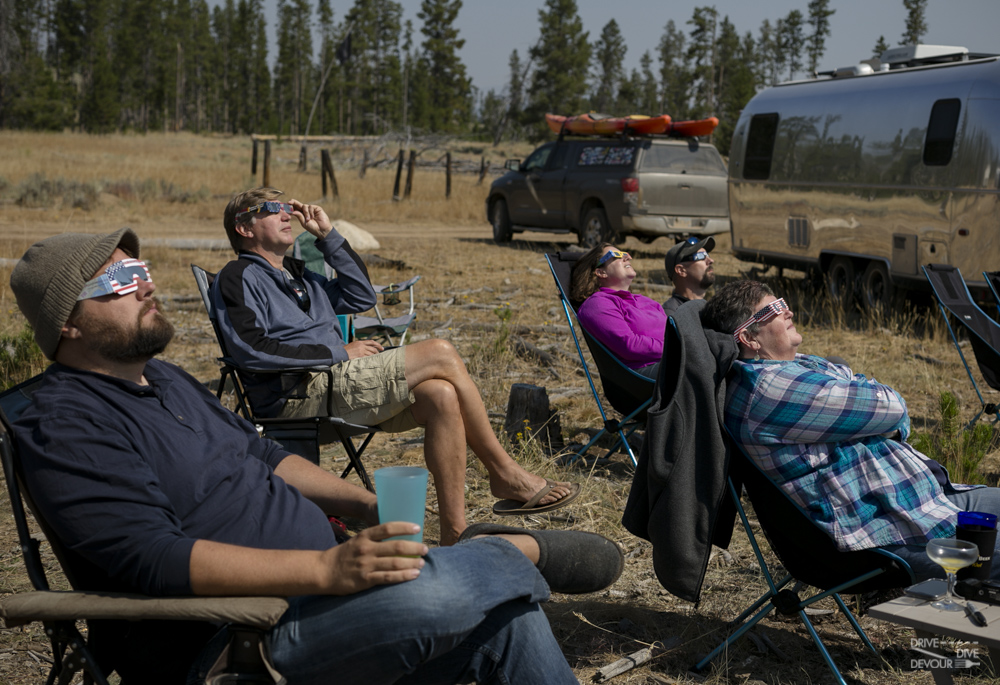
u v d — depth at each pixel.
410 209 21.59
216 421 2.34
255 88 116.50
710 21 94.50
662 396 2.88
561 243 16.11
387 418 3.47
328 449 5.18
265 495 2.28
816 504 2.78
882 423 2.77
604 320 4.80
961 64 8.63
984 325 5.21
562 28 82.44
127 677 2.06
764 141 11.44
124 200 19.77
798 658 3.07
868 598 3.28
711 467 2.80
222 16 133.75
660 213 13.30
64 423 1.94
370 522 2.49
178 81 119.12
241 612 1.79
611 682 2.91
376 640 1.88
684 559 2.79
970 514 2.55
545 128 82.25
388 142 45.16
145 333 2.09
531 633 2.05
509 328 7.95
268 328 3.76
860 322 9.38
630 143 13.45
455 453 3.21
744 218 11.96
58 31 101.50
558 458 5.04
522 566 2.04
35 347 6.12
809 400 2.75
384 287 6.06
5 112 76.44
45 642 3.06
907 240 9.02
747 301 2.94
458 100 104.12
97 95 86.94
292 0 116.62
